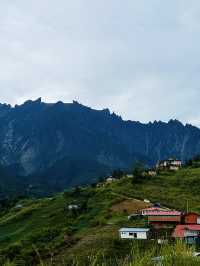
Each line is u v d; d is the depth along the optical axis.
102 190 160.00
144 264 9.01
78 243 84.44
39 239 98.44
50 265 9.91
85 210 133.75
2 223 150.50
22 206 182.62
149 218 102.31
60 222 129.88
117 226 101.50
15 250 84.81
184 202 134.62
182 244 9.74
